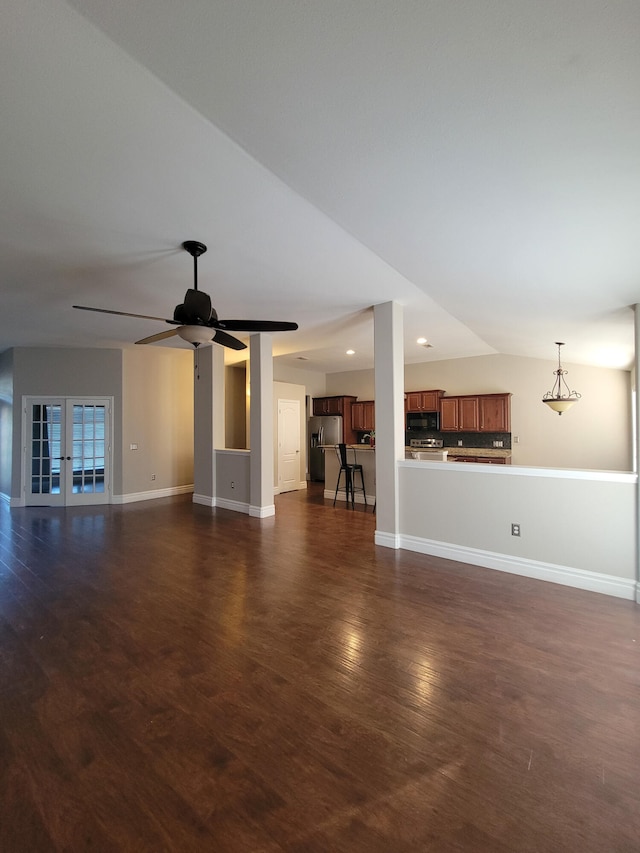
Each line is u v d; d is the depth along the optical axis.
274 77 1.45
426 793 1.51
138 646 2.52
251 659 2.38
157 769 1.61
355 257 3.22
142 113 1.69
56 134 1.82
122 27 1.28
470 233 2.50
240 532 5.23
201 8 1.19
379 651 2.46
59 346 6.98
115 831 1.36
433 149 1.76
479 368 8.02
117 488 7.29
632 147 1.55
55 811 1.43
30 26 1.30
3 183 2.20
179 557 4.23
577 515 3.41
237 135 1.80
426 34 1.21
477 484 3.95
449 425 8.04
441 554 4.19
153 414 7.79
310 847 1.31
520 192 1.97
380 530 4.61
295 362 8.96
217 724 1.86
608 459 6.88
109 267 3.39
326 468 7.80
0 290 3.97
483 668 2.28
